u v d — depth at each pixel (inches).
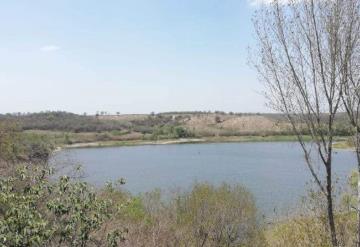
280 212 808.9
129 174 2452.0
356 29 379.6
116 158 3686.0
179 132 6333.7
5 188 287.0
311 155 407.2
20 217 264.4
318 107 395.2
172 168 2795.3
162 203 780.6
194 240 709.3
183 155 3927.2
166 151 4507.9
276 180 2010.3
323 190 402.3
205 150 4515.3
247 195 794.2
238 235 759.1
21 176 303.1
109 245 322.7
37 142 847.1
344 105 386.6
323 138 395.9
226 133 6309.1
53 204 285.6
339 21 381.4
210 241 746.2
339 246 411.5
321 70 388.8
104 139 5757.9
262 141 5625.0
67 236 285.1
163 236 651.5
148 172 2566.4
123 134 6181.1
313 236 460.8
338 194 452.8
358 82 383.9
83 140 5487.2
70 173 418.6
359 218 405.4
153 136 6181.1
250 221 763.4
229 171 2544.3
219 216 751.7
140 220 642.2
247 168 2679.6
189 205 759.1
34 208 284.7
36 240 261.0
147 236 614.2
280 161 3125.0
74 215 285.7
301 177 2102.6
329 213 403.5
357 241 418.3
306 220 476.1
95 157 3806.6
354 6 379.6
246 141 5698.8
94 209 301.9
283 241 545.0
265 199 1375.5
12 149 769.6
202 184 896.9
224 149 4594.0
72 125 5836.6
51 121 5403.5
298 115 403.9
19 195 287.9
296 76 399.9
